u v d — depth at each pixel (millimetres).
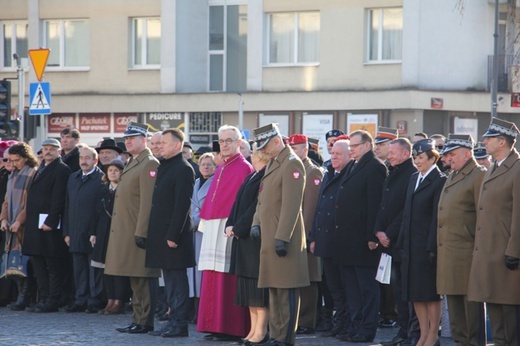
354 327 17125
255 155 16562
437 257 15125
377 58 45344
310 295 17938
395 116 44969
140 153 18109
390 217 16438
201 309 17125
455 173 15055
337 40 45625
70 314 20484
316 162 20531
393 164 16641
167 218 17188
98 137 49312
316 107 45906
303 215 18328
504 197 14062
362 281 17000
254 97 46812
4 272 20984
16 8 49875
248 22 47031
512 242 13781
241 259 16328
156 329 18609
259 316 16500
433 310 15703
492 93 44344
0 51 50562
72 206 20641
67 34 49469
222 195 17203
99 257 20344
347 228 17078
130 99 48438
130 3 48250
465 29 45781
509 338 14219
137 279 17828
